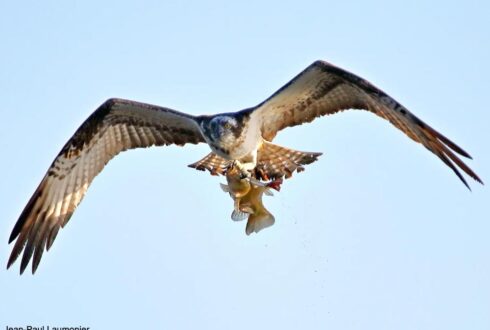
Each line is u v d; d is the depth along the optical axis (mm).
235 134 14828
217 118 14938
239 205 14852
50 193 15852
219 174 15203
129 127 15844
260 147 15141
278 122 15273
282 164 15031
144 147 15984
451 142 13641
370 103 14570
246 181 14852
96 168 15930
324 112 15039
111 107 15547
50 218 15812
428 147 14023
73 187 15867
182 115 15352
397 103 14102
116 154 16016
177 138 15883
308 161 14922
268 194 14797
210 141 15039
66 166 15867
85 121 15594
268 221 14797
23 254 15742
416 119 13945
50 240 15773
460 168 13641
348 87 14617
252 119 15039
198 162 15266
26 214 15781
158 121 15688
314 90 14828
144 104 15406
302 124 15203
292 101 15016
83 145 15812
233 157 14953
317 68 14438
